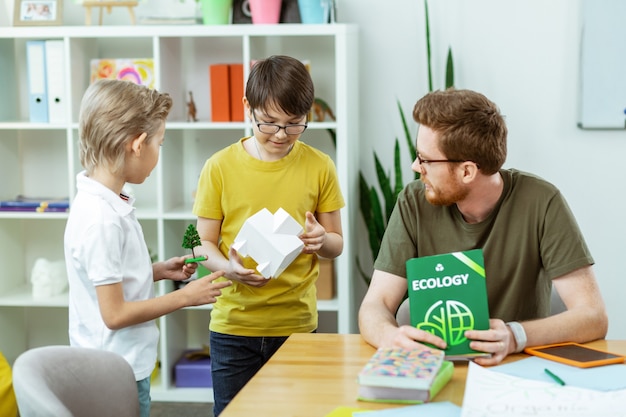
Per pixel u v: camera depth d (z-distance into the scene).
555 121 3.33
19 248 3.60
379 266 1.90
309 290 2.29
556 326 1.64
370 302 1.82
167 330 3.28
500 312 1.87
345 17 3.39
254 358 2.28
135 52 3.49
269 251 2.01
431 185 1.75
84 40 3.33
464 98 1.70
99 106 1.83
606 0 3.21
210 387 3.34
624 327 3.40
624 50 3.22
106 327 1.84
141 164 1.89
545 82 3.32
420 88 3.39
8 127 3.21
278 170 2.23
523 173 1.90
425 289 1.60
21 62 3.53
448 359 1.54
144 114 1.85
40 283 3.40
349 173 3.15
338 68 3.05
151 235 3.59
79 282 1.84
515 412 1.25
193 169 3.53
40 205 3.28
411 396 1.35
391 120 3.43
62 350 1.51
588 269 1.80
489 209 1.84
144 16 3.17
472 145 1.68
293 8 3.15
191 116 3.32
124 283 1.85
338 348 1.68
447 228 1.88
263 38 3.43
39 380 1.36
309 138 3.46
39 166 3.58
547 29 3.29
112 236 1.78
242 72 3.20
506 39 3.32
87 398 1.51
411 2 3.35
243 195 2.22
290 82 2.06
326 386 1.45
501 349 1.53
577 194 3.37
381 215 3.33
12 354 3.53
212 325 2.32
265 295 2.22
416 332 1.56
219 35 3.11
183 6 3.18
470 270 1.59
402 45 3.38
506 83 3.34
